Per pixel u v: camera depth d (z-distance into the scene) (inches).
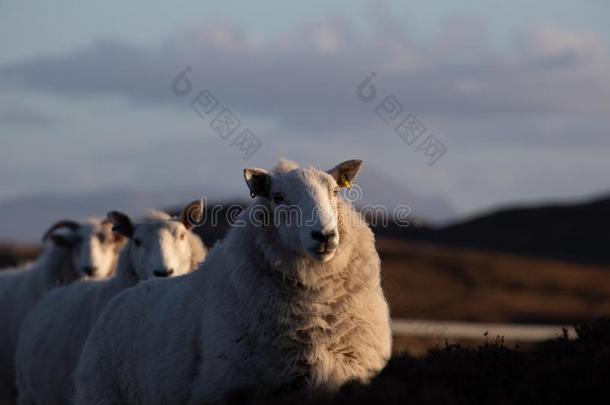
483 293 2516.0
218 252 397.1
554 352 394.0
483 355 403.9
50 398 550.3
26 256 2111.2
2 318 721.0
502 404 327.6
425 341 1133.1
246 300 368.2
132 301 422.9
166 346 390.3
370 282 376.8
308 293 365.4
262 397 361.4
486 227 5073.8
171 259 527.5
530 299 2450.8
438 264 2945.4
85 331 538.0
